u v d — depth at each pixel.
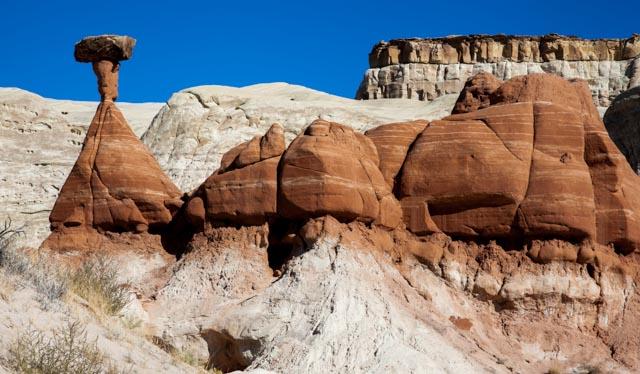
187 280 29.95
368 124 68.75
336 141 30.36
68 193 33.56
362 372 25.53
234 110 67.75
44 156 69.38
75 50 34.91
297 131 66.69
